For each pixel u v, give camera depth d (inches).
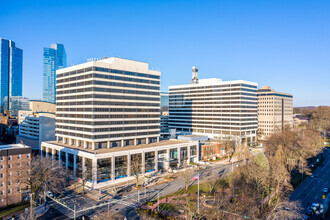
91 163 3885.3
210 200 3171.8
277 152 4788.4
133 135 4877.0
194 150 5516.7
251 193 3302.2
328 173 4667.8
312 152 5718.5
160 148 4766.2
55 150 4781.0
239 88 7485.2
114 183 3907.5
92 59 4544.8
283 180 3981.3
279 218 2620.6
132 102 4854.8
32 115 6609.3
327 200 3282.5
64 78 4975.4
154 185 3843.5
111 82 4520.2
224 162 5516.7
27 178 2965.1
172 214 2768.2
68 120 4854.8
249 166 3818.9
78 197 3314.5
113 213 2802.7
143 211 2812.5
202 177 4274.1
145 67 5157.5
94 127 4288.9
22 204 3065.9
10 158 3058.6
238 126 7500.0
